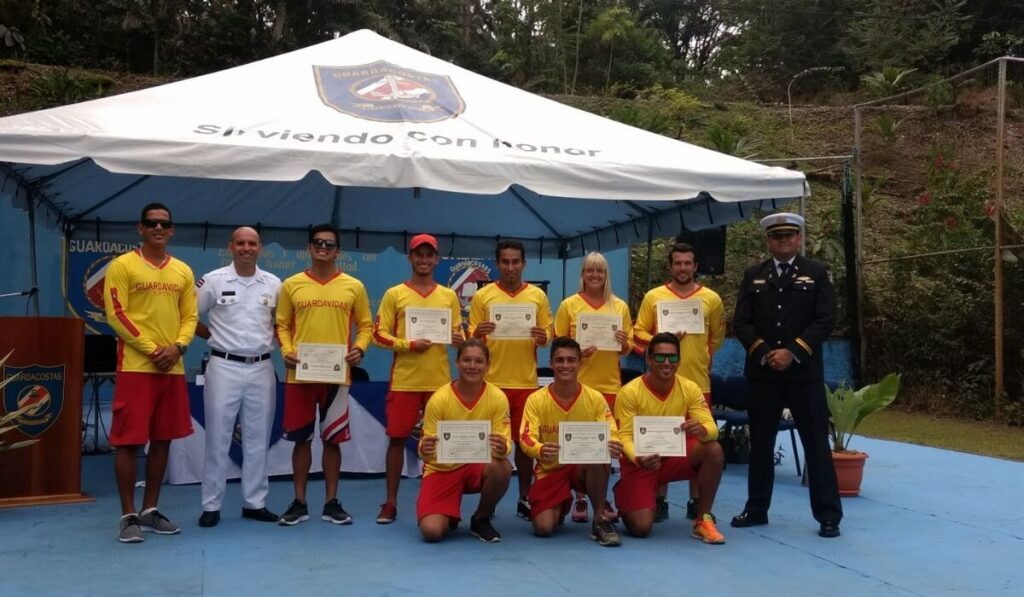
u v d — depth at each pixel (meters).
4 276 11.48
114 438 4.90
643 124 21.78
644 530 5.24
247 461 5.46
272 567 4.44
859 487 6.75
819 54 30.39
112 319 4.86
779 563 4.74
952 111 23.61
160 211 5.02
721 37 39.41
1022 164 21.11
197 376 6.80
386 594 4.03
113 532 5.14
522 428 5.16
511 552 4.85
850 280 12.79
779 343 5.39
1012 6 27.75
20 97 19.58
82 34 25.08
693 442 5.30
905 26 27.72
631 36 31.61
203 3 26.62
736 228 17.00
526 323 5.73
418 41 28.17
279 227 9.73
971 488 7.07
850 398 6.76
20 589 4.02
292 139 5.64
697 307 5.76
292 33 26.58
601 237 9.66
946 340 12.62
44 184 7.48
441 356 5.61
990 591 4.27
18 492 5.89
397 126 6.10
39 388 5.94
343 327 5.46
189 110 6.02
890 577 4.50
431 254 5.61
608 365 5.77
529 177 5.77
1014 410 11.42
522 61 29.89
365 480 7.05
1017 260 11.81
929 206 16.00
